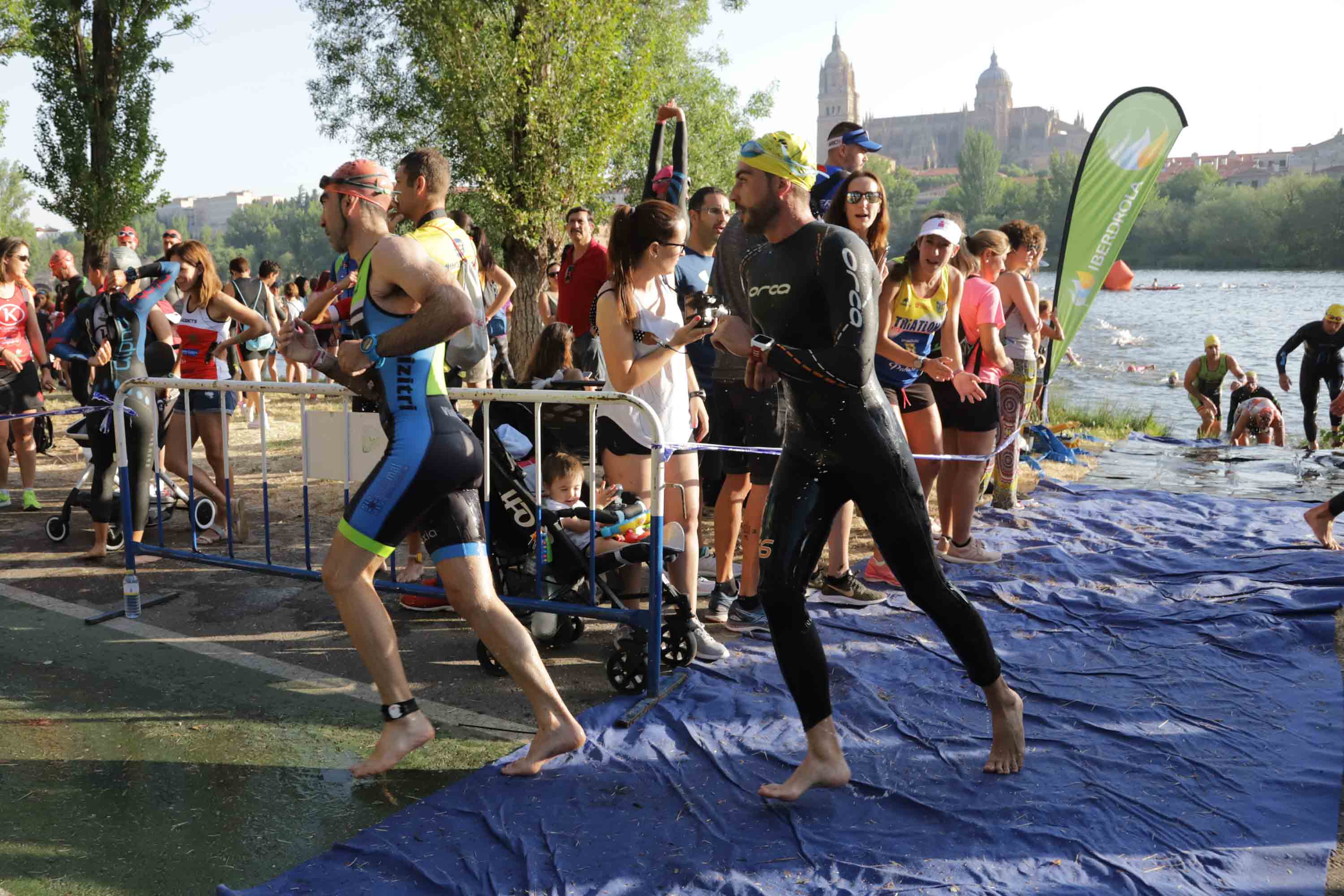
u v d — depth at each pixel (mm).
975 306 5680
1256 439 11859
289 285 16938
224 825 3084
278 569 4820
